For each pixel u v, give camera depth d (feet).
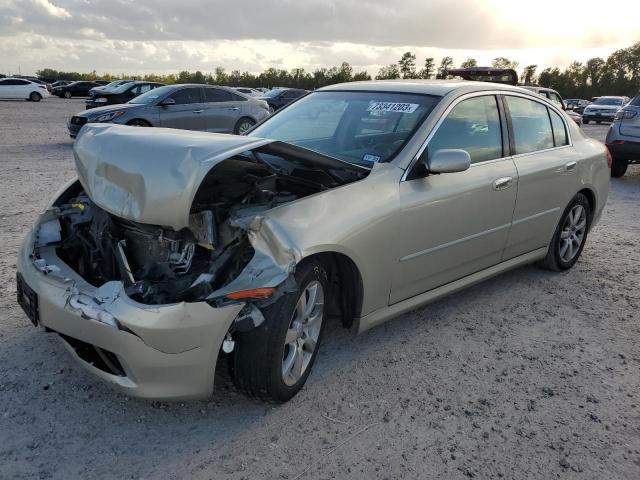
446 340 12.05
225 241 8.65
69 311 8.15
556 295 14.89
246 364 8.63
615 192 30.40
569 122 16.31
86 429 8.52
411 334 12.24
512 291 15.02
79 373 9.93
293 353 9.24
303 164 10.19
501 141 13.37
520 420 9.39
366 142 11.82
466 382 10.45
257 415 9.09
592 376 10.94
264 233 8.36
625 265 17.65
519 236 14.08
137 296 8.10
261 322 8.25
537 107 15.01
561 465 8.35
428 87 12.79
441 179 11.43
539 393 10.24
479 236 12.61
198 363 7.98
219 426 8.77
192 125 42.37
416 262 11.15
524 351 11.78
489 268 13.64
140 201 8.17
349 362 10.90
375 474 7.92
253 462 8.02
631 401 10.14
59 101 121.19
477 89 13.06
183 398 8.21
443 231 11.53
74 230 10.22
